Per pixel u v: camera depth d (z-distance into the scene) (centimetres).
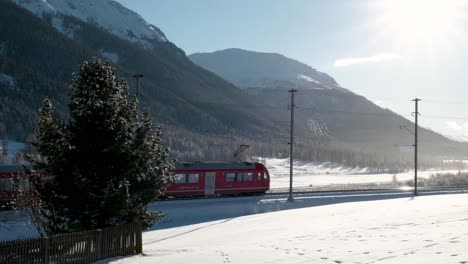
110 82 2114
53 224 2150
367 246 1841
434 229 2177
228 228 3266
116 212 2005
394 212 3319
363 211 3653
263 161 15925
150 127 2191
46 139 2083
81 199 2014
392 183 8300
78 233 1803
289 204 4781
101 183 2077
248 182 5109
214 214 4203
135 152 2095
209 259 1758
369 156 19562
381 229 2367
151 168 2155
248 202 4656
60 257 1730
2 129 14100
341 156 18788
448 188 6525
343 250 1791
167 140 16262
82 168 2072
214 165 4962
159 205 4153
